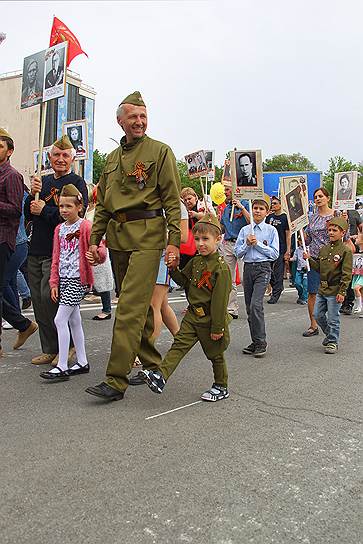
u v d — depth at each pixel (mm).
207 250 4344
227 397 4582
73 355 5797
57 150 5352
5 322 7598
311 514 2752
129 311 4301
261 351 6121
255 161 7578
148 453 3391
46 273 5238
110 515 2668
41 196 5348
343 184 11789
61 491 2879
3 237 5348
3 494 2832
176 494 2893
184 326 4477
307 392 4809
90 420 3920
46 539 2461
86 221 5074
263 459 3377
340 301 6402
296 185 8102
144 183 4355
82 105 47875
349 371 5598
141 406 4266
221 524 2629
